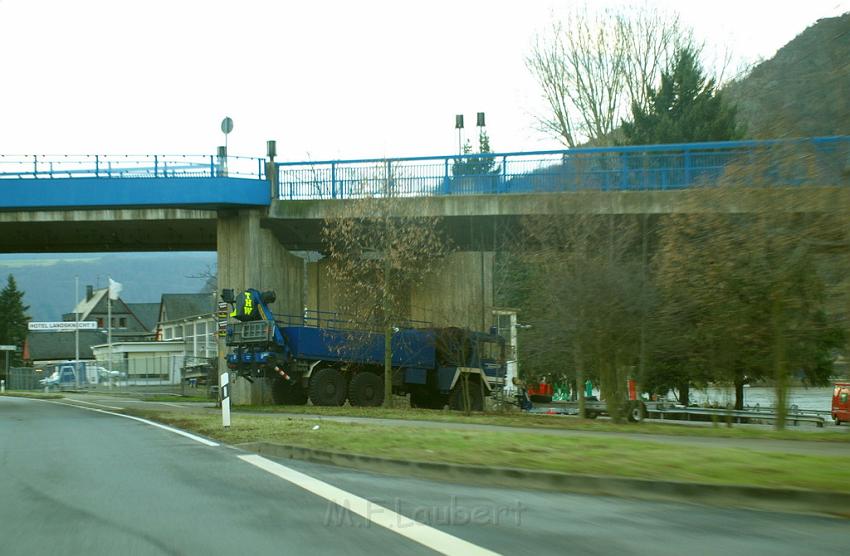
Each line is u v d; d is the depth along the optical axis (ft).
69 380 220.43
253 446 51.26
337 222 109.70
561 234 86.28
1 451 50.34
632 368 98.32
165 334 313.12
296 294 126.11
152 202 113.91
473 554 22.81
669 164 103.24
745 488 30.71
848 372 58.44
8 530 26.55
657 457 39.27
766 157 52.11
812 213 51.88
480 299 121.39
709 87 154.61
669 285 79.20
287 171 117.70
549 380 153.17
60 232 129.29
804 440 58.08
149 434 62.90
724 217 71.41
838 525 26.99
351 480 37.14
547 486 34.76
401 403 119.85
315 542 24.41
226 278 119.85
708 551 23.20
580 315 83.51
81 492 33.99
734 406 133.80
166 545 24.25
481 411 109.09
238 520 27.73
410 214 107.65
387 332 106.42
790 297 71.10
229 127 121.08
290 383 108.37
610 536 25.11
